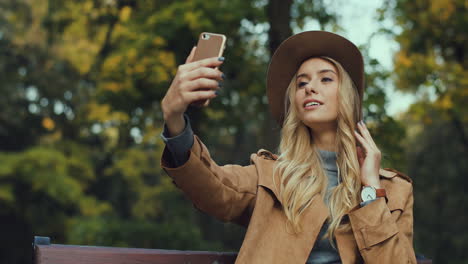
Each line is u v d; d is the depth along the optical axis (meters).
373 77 6.29
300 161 1.96
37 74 17.30
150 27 9.38
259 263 1.75
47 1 12.88
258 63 10.20
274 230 1.81
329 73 2.02
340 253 1.80
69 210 16.70
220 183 1.77
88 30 12.64
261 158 1.98
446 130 15.52
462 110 9.76
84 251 1.68
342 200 1.87
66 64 17.38
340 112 1.99
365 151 1.95
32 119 17.41
